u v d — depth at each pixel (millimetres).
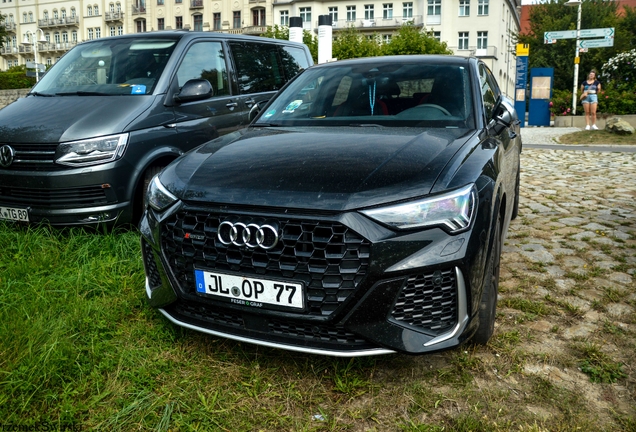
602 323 3119
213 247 2406
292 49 7055
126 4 78500
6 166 4262
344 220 2188
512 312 3254
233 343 2834
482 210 2395
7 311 2982
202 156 2881
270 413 2279
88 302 3174
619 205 6145
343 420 2256
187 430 2180
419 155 2555
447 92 3443
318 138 2924
